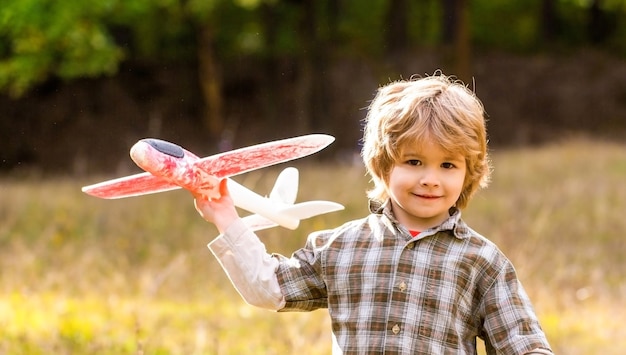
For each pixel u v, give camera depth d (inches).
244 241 145.0
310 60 1093.8
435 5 1359.5
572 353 296.4
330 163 960.3
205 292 381.1
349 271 145.8
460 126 141.3
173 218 541.6
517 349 141.3
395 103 144.5
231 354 278.5
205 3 1016.2
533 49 1380.4
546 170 804.0
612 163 851.4
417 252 144.4
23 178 945.5
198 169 141.3
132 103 1111.0
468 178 147.9
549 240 486.9
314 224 495.2
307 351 282.5
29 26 888.3
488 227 507.5
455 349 143.0
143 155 137.1
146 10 992.9
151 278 392.2
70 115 1085.1
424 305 142.6
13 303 352.5
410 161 142.7
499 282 144.9
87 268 416.8
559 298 367.9
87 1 892.6
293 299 147.9
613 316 351.9
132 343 284.5
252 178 699.4
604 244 490.0
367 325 143.3
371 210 151.4
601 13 1414.9
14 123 1069.8
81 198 636.7
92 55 920.3
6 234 518.9
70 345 280.1
